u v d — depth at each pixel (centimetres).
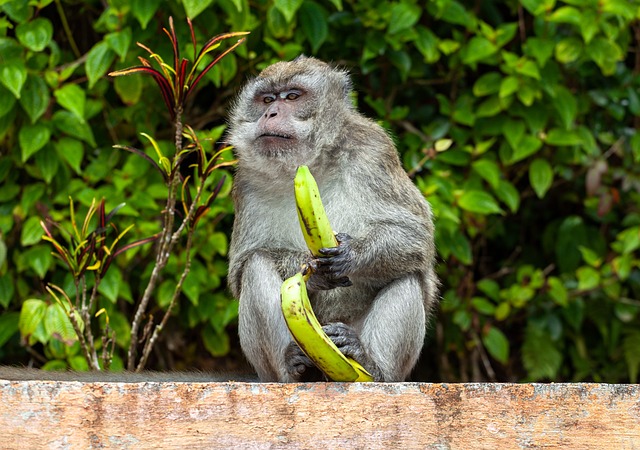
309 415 646
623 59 1301
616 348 1370
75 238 1027
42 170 1091
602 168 1262
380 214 841
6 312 1150
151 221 1134
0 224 1116
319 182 870
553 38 1204
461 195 1156
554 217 1402
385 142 877
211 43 844
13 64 1025
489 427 652
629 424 654
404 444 647
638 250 1334
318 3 1238
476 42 1186
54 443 630
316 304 862
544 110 1212
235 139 902
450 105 1234
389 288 816
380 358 789
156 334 941
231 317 1157
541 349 1298
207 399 644
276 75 893
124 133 1205
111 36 1062
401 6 1167
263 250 845
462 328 1273
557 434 652
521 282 1269
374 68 1252
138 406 639
